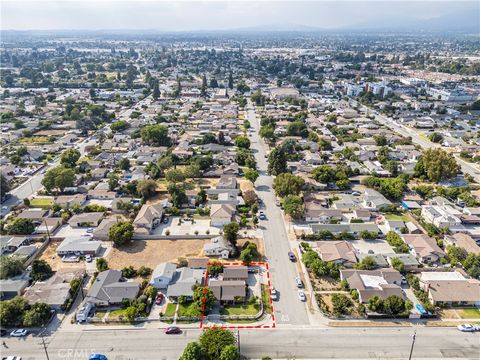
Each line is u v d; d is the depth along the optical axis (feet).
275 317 251.60
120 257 318.04
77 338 232.94
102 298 258.98
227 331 222.48
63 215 380.99
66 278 280.51
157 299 264.31
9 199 425.28
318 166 497.46
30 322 236.22
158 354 221.87
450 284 270.46
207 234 354.33
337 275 292.81
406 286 284.61
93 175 488.02
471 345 230.27
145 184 423.64
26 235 350.23
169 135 654.94
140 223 355.36
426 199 437.17
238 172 506.48
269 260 315.37
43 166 521.65
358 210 386.32
